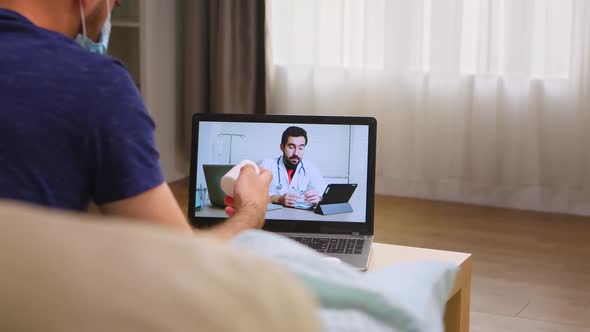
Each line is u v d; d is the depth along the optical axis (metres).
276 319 0.41
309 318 0.43
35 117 0.91
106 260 0.40
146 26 4.41
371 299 0.64
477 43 4.06
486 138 4.12
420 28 4.17
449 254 1.65
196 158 1.72
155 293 0.39
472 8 4.07
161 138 4.61
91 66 0.95
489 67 4.05
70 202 0.94
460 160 4.21
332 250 1.62
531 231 3.74
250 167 1.70
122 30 4.75
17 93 0.91
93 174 0.95
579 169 4.02
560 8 3.91
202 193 1.71
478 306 2.81
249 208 1.42
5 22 0.97
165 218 1.00
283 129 1.73
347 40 4.37
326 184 1.72
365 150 1.72
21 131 0.90
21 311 0.39
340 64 4.36
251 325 0.41
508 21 3.99
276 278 0.42
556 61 3.96
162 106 4.59
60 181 0.92
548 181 4.09
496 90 4.07
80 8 1.08
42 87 0.92
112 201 0.97
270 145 1.72
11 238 0.41
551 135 4.03
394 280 0.73
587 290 2.98
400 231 3.73
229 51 4.46
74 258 0.40
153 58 4.48
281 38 4.50
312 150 1.72
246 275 0.42
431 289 0.75
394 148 4.33
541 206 4.12
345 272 0.70
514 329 2.61
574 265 3.27
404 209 4.11
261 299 0.41
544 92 4.01
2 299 0.40
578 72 3.93
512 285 3.02
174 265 0.41
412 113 4.27
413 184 4.35
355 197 1.71
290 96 4.52
